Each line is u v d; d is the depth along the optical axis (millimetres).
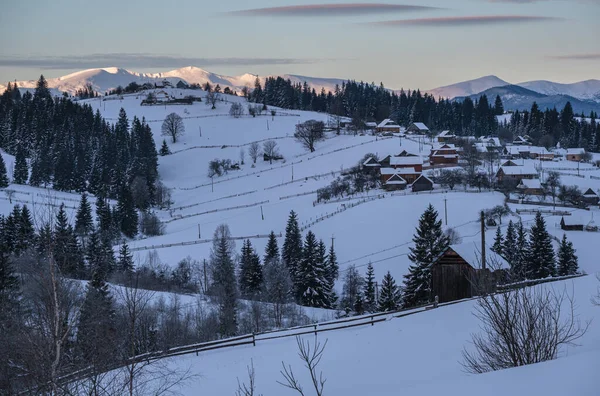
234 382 28250
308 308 66688
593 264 72688
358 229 90000
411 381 23000
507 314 18125
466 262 43156
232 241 87500
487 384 14180
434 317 34406
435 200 100625
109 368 18234
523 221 88438
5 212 96125
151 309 41875
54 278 16469
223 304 51906
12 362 15914
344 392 23734
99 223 99000
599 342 21672
